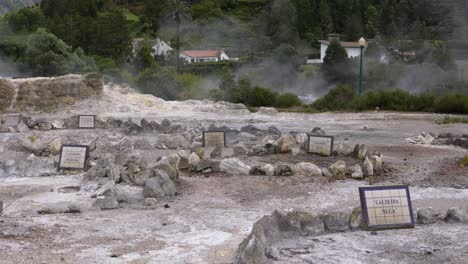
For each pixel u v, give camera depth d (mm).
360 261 6883
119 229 8219
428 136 18984
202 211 9305
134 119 25641
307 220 8055
